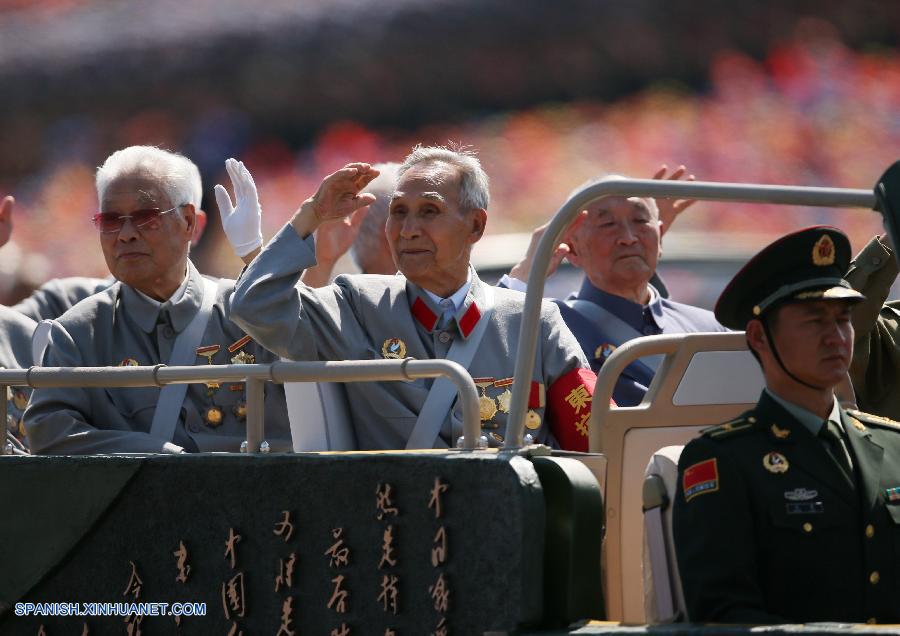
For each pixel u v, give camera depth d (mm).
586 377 16828
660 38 68250
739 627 10766
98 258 66812
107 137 75500
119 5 80250
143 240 17500
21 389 20172
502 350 16719
